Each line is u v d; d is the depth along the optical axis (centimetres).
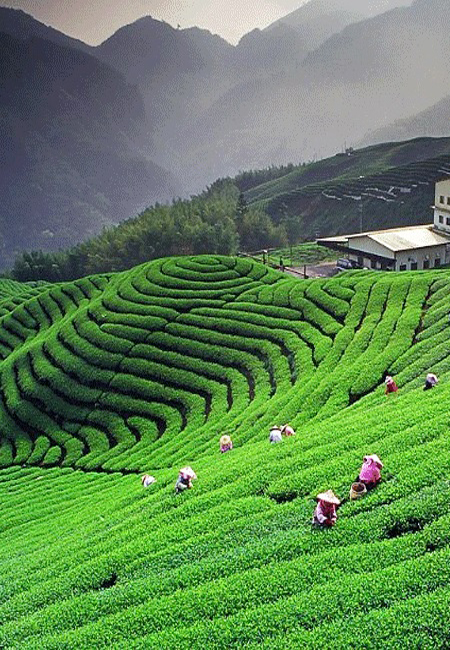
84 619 2083
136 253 16875
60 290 9212
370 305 6034
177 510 2647
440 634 1539
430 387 3456
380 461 2395
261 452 3159
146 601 2058
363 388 4338
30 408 6544
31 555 3050
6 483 5247
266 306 6819
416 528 2036
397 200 17738
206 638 1742
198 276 7831
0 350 8275
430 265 9431
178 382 6066
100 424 5988
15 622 2230
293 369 5472
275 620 1734
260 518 2362
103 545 2597
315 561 1970
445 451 2392
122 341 6856
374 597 1719
